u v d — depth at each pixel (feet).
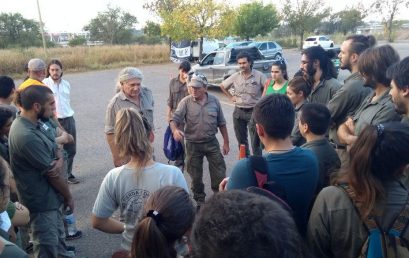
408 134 5.19
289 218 3.25
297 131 11.31
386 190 5.24
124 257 6.10
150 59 97.66
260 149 18.88
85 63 85.76
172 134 17.20
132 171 7.43
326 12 141.49
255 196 3.40
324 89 12.37
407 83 7.13
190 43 89.61
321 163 7.78
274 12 118.32
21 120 9.63
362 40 11.28
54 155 10.21
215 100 15.72
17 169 9.59
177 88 19.95
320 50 12.47
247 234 2.97
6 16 161.79
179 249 5.44
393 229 5.12
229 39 112.27
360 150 5.27
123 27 186.70
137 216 7.45
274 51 78.59
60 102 18.39
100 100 45.68
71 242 13.55
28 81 16.66
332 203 5.48
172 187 5.60
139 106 13.01
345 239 5.42
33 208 9.80
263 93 18.95
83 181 19.30
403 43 133.80
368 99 9.08
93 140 27.43
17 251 5.29
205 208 3.30
